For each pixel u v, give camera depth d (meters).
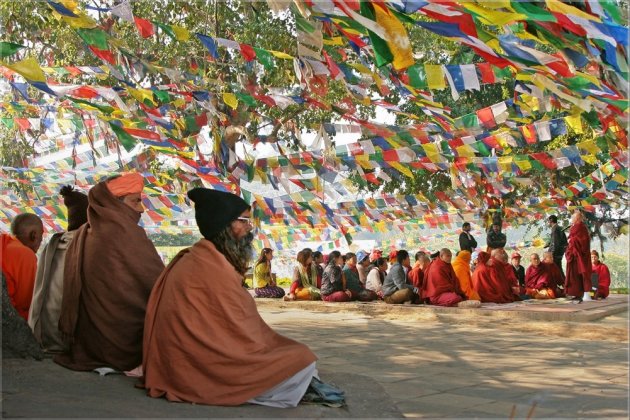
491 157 12.77
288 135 16.11
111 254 5.52
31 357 5.68
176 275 4.98
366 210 18.33
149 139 9.66
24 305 6.38
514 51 5.14
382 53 4.71
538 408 5.47
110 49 7.80
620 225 23.88
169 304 4.91
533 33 5.07
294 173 11.26
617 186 16.55
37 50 13.99
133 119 9.93
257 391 4.81
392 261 16.20
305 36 5.67
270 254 16.81
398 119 16.12
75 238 5.72
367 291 15.38
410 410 5.36
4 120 11.99
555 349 8.67
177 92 8.57
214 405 4.75
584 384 6.47
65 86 8.22
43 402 4.42
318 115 16.50
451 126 8.91
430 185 21.00
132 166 14.20
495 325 11.12
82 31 7.06
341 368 7.27
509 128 11.09
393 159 11.05
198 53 13.88
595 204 19.95
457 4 4.61
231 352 4.81
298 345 5.03
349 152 11.25
